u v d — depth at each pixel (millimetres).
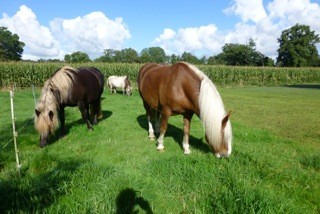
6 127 7320
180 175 4000
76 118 8555
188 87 4773
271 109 12008
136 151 5414
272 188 3754
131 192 3500
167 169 4164
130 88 17312
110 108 10836
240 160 4641
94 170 3904
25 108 10609
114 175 3863
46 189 3404
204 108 4367
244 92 20844
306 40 68812
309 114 10734
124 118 8719
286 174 4215
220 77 29281
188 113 5125
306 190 3799
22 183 3475
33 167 4367
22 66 19297
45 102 5320
